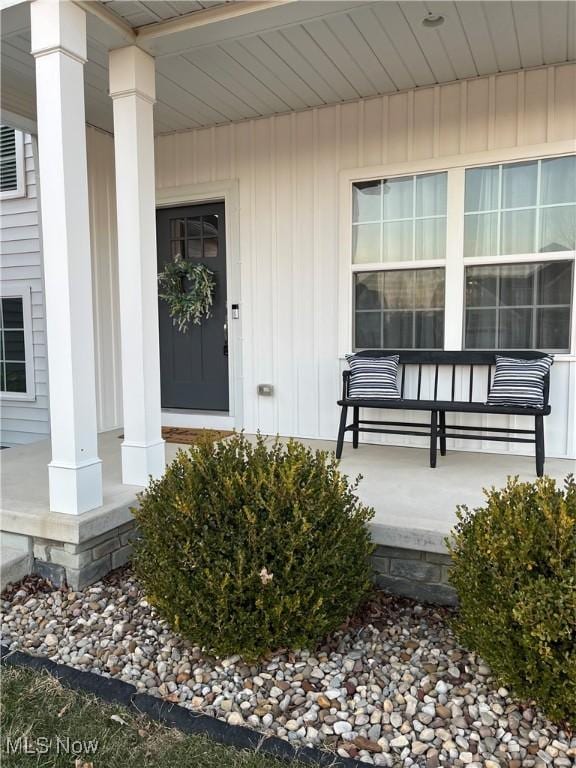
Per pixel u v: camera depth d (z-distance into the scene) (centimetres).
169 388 498
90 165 456
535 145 361
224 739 172
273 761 163
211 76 359
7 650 222
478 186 380
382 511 272
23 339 534
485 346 391
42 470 354
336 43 318
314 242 428
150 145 305
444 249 392
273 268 444
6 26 286
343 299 422
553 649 167
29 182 509
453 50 329
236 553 199
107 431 477
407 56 337
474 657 211
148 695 191
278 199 436
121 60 292
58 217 258
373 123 400
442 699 190
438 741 172
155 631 233
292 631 202
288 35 308
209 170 458
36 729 177
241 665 209
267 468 216
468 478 330
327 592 205
